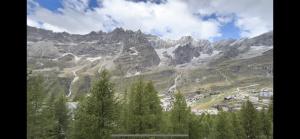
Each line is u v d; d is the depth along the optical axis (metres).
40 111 13.75
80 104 16.38
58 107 18.17
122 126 18.11
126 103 18.91
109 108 15.93
